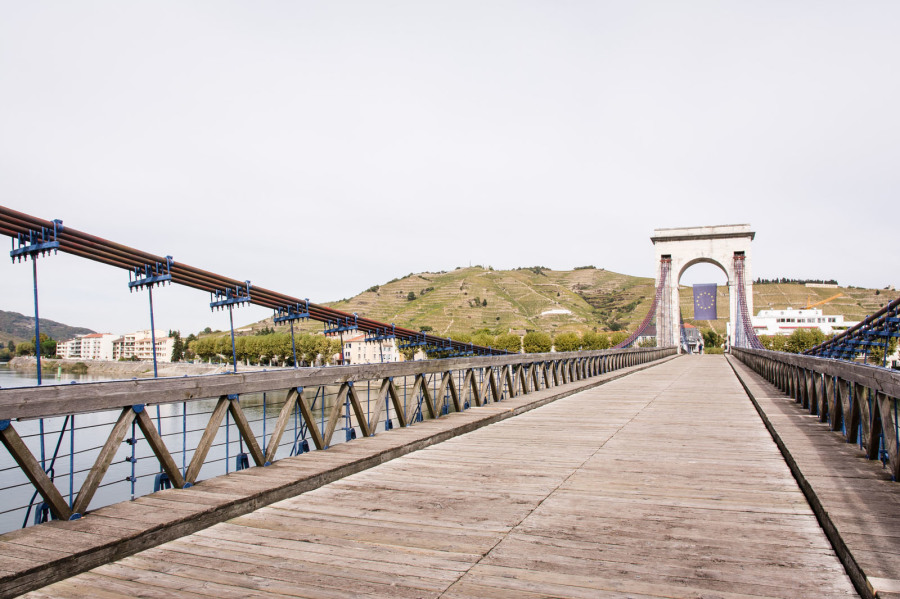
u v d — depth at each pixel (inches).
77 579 139.0
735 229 2684.5
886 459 233.6
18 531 155.9
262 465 235.5
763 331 4616.1
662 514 193.5
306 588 135.2
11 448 150.6
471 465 267.0
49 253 208.1
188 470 203.8
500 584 137.9
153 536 161.0
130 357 5910.4
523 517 190.2
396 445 283.9
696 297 2751.0
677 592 133.6
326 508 199.0
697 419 424.2
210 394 209.6
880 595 119.2
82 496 168.9
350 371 290.4
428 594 132.3
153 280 253.0
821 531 175.8
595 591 134.2
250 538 169.0
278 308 355.9
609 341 4938.5
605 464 270.4
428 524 182.4
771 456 288.4
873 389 236.1
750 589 135.3
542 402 511.8
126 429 180.7
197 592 132.5
